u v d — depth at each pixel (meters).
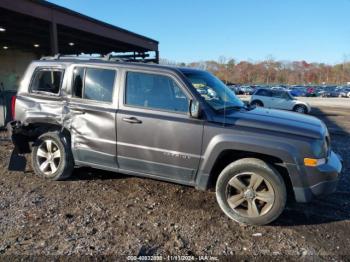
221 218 3.78
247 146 3.54
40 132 5.02
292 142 3.45
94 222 3.58
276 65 106.44
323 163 3.53
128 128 4.08
